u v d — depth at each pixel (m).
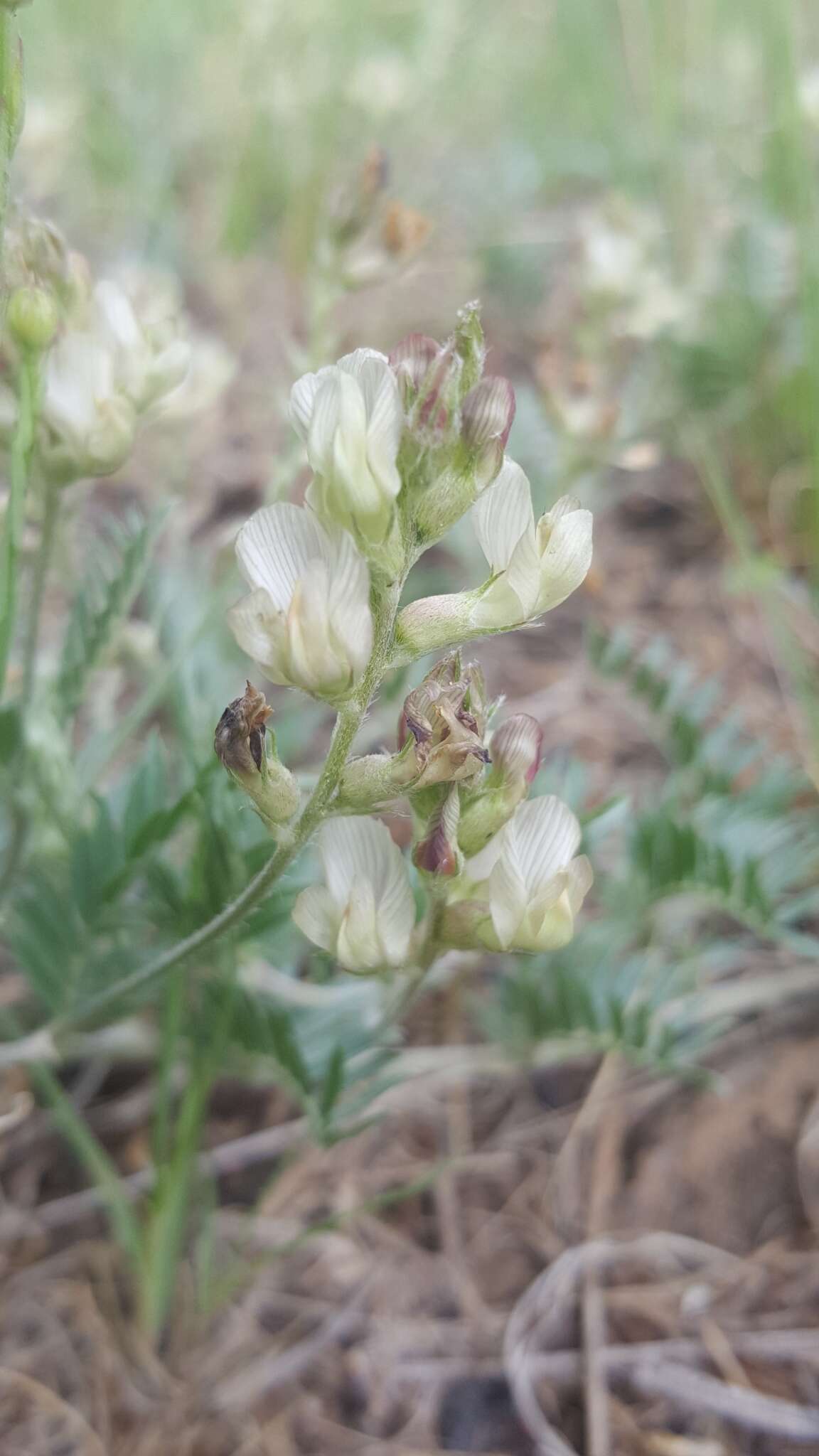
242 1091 0.16
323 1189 0.15
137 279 0.16
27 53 0.32
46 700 0.14
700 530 0.26
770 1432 0.14
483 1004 0.16
